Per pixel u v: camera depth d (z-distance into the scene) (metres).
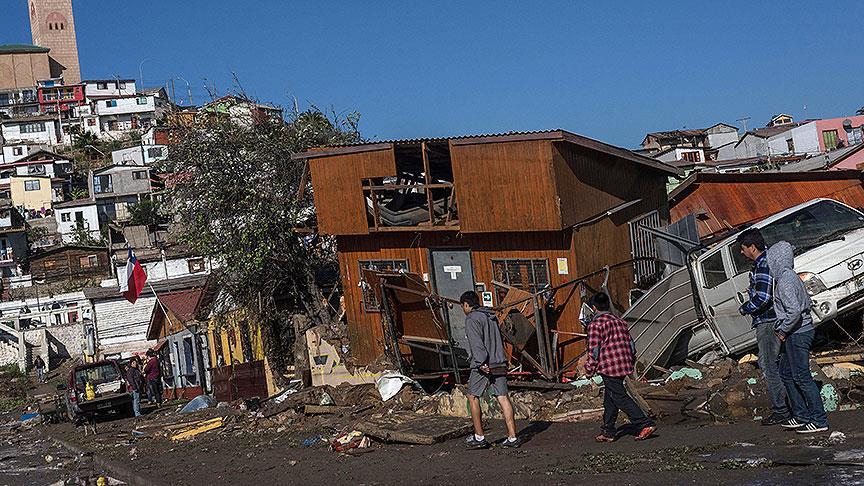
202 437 17.64
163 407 30.23
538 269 17.34
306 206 23.97
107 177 85.00
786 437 8.73
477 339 10.70
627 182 19.23
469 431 12.40
